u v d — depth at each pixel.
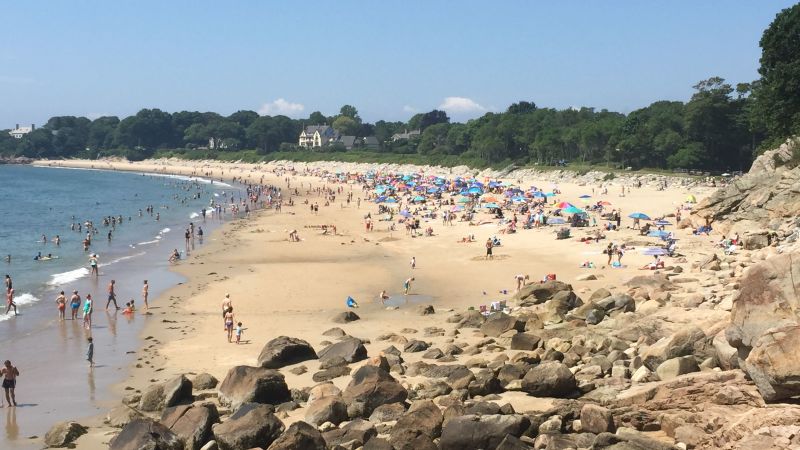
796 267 18.64
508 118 187.62
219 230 89.31
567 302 37.81
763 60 83.44
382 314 43.19
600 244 63.84
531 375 23.73
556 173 149.88
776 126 80.81
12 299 44.69
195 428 22.61
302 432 20.31
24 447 23.61
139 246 76.25
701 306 31.34
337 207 117.00
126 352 35.44
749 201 61.72
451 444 19.80
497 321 35.69
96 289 52.50
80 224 98.38
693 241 59.94
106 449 23.12
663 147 138.75
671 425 19.02
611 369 24.98
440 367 28.12
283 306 46.16
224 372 31.33
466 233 78.25
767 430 15.80
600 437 18.66
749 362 17.38
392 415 23.11
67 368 32.81
